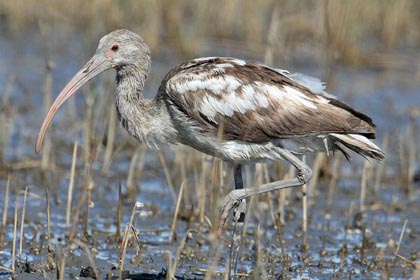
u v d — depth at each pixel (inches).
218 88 446.6
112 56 461.1
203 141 454.9
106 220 530.3
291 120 445.4
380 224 548.7
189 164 615.5
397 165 663.1
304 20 935.7
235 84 447.2
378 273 464.8
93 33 923.4
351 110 448.1
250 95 446.6
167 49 906.1
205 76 449.4
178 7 939.3
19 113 725.9
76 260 457.1
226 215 435.5
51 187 582.2
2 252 466.9
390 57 918.4
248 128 448.1
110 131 621.0
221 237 430.6
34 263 449.7
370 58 905.5
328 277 455.2
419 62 912.3
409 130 694.5
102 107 678.5
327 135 449.7
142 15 948.0
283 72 459.5
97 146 624.4
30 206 546.6
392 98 805.9
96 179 603.8
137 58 461.1
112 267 448.1
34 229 500.4
